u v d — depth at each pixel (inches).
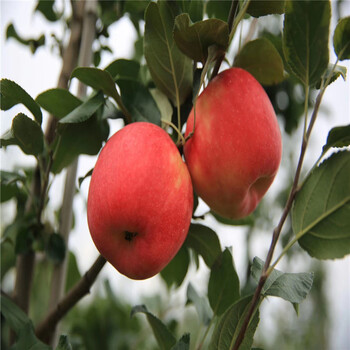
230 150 13.5
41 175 18.2
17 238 18.0
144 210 12.5
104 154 13.4
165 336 16.3
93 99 15.7
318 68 13.3
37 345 15.2
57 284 18.4
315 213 13.1
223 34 13.6
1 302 16.9
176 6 15.2
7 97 15.6
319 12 12.7
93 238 13.3
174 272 19.0
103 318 24.0
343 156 13.0
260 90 14.5
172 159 13.2
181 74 15.8
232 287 16.4
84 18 21.1
